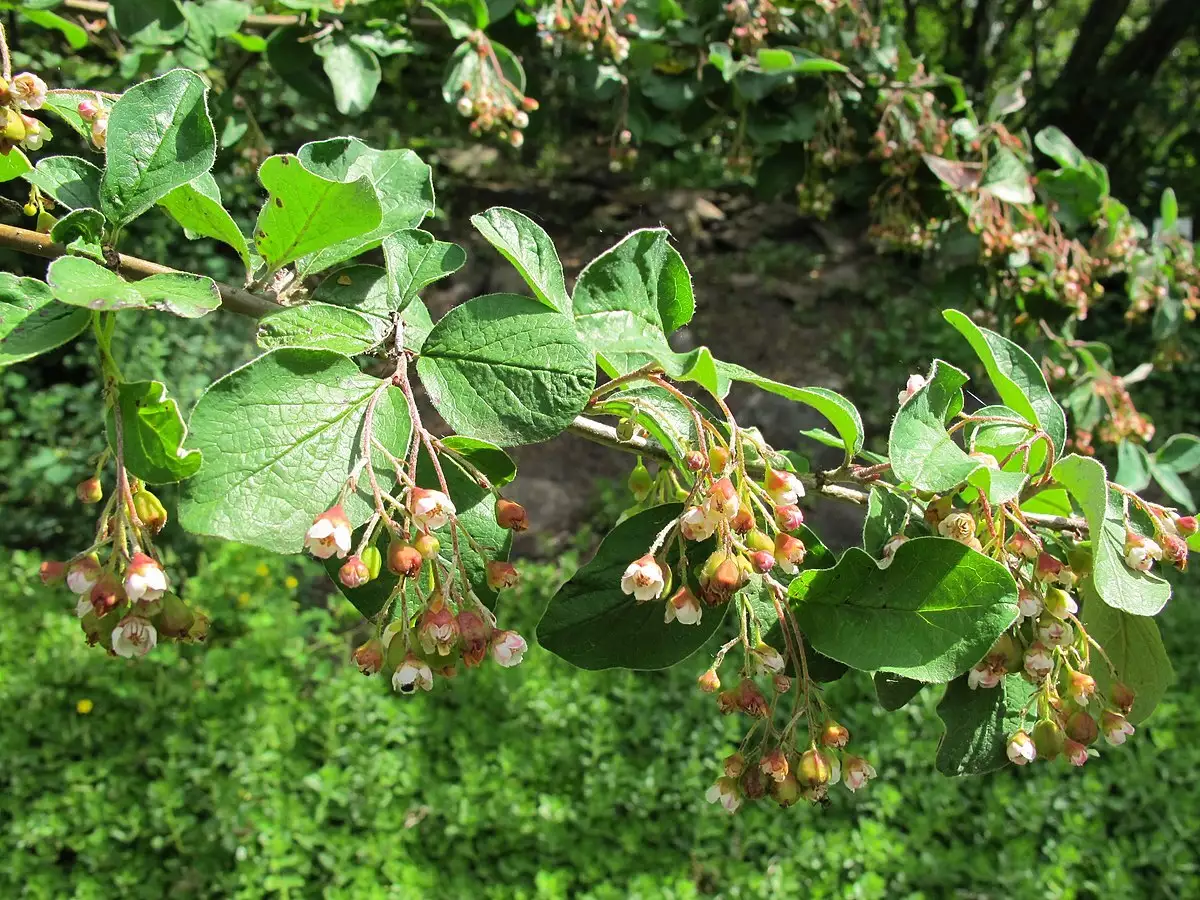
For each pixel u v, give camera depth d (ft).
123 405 0.52
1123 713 0.76
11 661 2.44
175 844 2.15
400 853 2.10
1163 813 2.24
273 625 2.57
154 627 0.57
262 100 3.85
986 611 0.62
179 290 0.56
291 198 0.64
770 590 0.68
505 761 2.23
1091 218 2.28
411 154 0.82
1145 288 2.36
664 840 2.19
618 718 2.42
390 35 2.00
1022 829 2.22
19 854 2.05
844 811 2.26
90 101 0.76
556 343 0.60
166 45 1.76
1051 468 0.72
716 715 2.39
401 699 2.41
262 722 2.30
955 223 2.40
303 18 1.86
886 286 4.18
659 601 0.69
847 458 0.76
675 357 0.60
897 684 0.75
